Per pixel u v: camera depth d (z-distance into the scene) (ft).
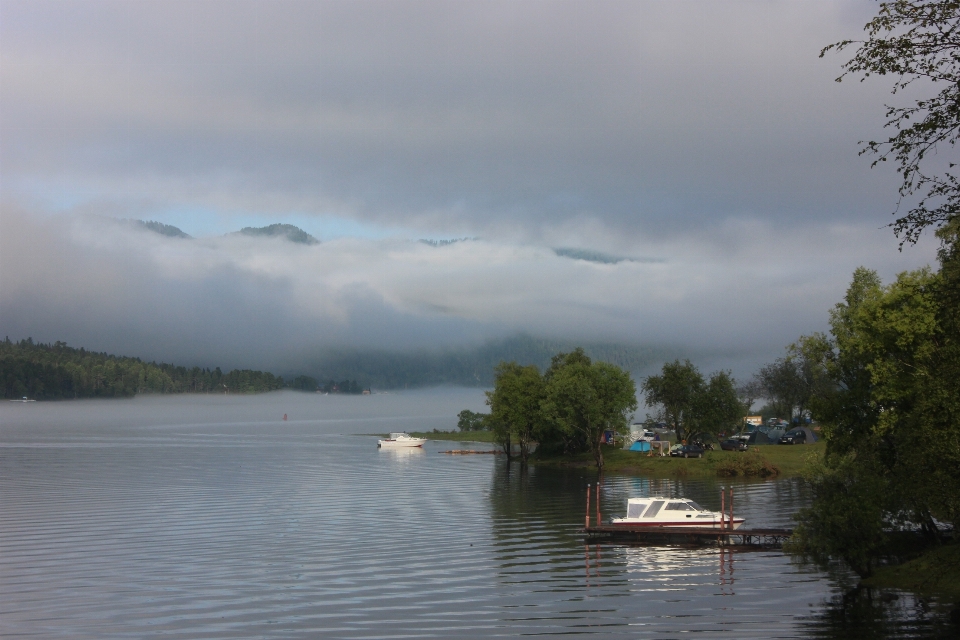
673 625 147.64
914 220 86.58
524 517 281.33
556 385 484.33
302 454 617.21
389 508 306.55
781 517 266.57
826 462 182.91
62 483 398.62
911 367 172.96
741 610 156.25
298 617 155.22
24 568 199.52
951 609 150.71
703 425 503.61
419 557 211.00
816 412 192.65
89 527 261.85
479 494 351.46
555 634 143.74
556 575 189.16
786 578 182.09
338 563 203.51
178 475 442.09
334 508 307.37
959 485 134.21
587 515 236.43
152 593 173.68
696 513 239.71
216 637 143.54
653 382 528.22
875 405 184.03
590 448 536.42
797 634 139.54
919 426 142.92
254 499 335.26
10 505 316.60
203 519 279.28
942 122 81.35
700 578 184.24
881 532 165.89
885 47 80.48
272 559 208.95
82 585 181.06
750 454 424.05
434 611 159.02
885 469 174.09
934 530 179.22
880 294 183.83
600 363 487.61
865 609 153.07
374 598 168.96
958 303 109.09
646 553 214.90
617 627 147.33
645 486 375.25
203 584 181.78
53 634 145.89
